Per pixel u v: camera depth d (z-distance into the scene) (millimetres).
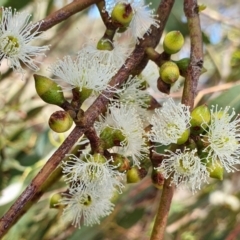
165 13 231
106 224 387
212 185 479
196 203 472
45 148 397
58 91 191
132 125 209
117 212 398
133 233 435
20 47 210
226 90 327
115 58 228
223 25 472
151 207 456
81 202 219
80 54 212
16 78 435
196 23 208
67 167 203
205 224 472
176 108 195
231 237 401
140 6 231
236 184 494
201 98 355
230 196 476
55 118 181
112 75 208
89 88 198
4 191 362
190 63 201
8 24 210
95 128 205
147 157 212
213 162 197
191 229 470
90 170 202
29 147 423
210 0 596
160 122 196
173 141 194
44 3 419
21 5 314
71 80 198
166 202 190
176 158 194
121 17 220
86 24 555
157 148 219
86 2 221
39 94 192
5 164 397
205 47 395
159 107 232
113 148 218
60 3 438
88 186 211
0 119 425
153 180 208
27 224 391
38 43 443
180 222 471
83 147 222
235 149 203
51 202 224
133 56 219
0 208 335
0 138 416
